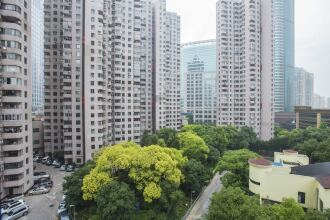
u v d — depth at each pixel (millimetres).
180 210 56875
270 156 110688
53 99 103562
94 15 89062
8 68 59781
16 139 61531
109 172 51344
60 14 104125
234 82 140000
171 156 60188
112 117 104125
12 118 60625
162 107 133125
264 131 134250
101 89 91500
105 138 95875
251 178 48625
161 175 50500
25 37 64688
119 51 103688
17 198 61125
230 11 137625
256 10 131500
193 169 63906
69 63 92000
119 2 103000
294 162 58969
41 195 65438
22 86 62812
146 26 126375
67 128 92812
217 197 35875
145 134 96312
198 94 199625
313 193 39250
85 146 89125
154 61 131125
